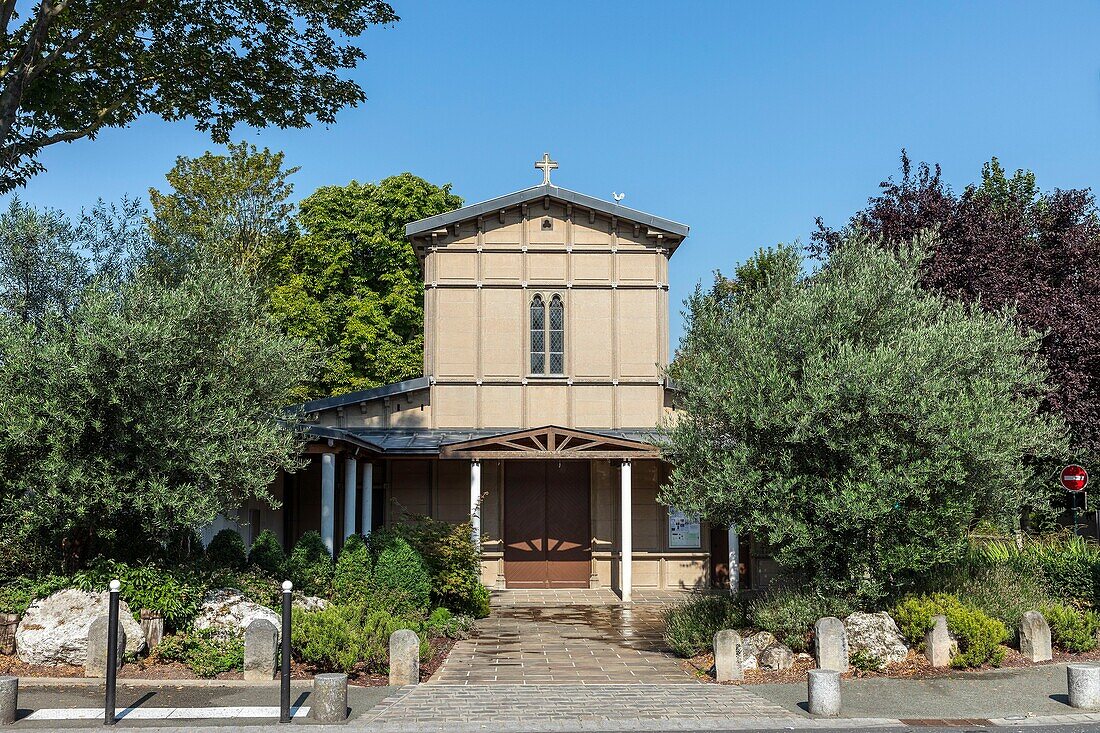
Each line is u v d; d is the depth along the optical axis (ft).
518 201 81.15
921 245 52.06
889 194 78.13
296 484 81.66
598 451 72.74
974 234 71.87
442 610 57.98
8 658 42.11
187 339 45.75
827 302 47.34
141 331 43.14
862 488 42.73
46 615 42.45
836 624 42.24
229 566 52.01
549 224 81.97
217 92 59.16
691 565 80.89
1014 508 46.75
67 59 55.57
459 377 80.23
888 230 75.61
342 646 43.06
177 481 45.42
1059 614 47.93
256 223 112.16
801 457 45.68
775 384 44.68
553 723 34.14
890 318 47.55
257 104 60.18
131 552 47.91
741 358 47.60
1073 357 66.90
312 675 41.70
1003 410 45.57
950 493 44.57
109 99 58.23
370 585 55.67
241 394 47.06
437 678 43.34
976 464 43.91
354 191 123.44
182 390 44.42
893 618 44.86
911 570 46.34
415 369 118.62
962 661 42.70
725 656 42.19
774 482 44.86
